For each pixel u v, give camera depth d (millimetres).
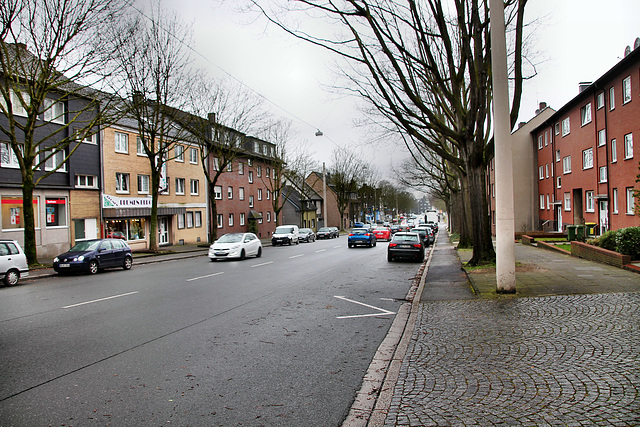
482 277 11891
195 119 30469
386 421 3668
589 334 5898
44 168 23578
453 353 5461
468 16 13000
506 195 9109
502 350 5441
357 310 8859
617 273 11375
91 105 19766
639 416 3504
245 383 4723
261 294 10906
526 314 7324
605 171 27062
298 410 4020
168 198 34094
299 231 44844
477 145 13633
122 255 18625
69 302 10055
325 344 6293
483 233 14430
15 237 21750
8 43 18094
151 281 13852
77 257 16531
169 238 34594
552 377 4441
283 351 5941
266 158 46781
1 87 17109
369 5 11117
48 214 23891
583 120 30750
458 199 38625
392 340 6512
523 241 26875
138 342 6395
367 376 4926
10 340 6578
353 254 25547
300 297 10453
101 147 27234
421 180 44531
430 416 3721
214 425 3721
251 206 48594
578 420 3488
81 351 5949
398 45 11555
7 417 3879
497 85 8812
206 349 6027
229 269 17422
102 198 27125
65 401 4242
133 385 4668
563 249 18688
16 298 11000
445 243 38406
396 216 123062
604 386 4133
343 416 3877
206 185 39688
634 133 23125
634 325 6230
